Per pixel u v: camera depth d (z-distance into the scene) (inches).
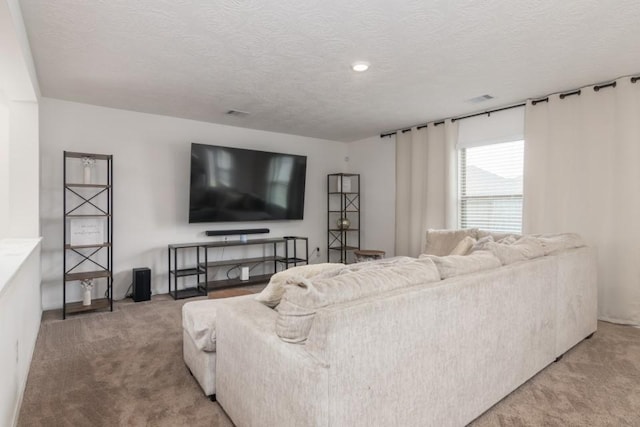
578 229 143.9
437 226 192.2
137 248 174.7
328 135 232.8
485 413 74.5
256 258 210.5
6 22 74.8
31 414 75.0
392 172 224.7
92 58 113.9
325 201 247.3
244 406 64.9
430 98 155.6
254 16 89.5
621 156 132.1
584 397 81.0
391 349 54.7
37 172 131.8
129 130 172.2
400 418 56.4
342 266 70.5
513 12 87.9
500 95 152.3
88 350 108.5
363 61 117.1
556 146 149.3
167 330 126.2
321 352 48.0
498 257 85.8
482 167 179.5
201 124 193.8
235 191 196.1
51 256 152.7
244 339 64.2
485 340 72.6
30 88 115.3
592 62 118.6
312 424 47.8
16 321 76.7
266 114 180.7
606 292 136.8
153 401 80.0
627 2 83.6
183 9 86.1
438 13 88.2
